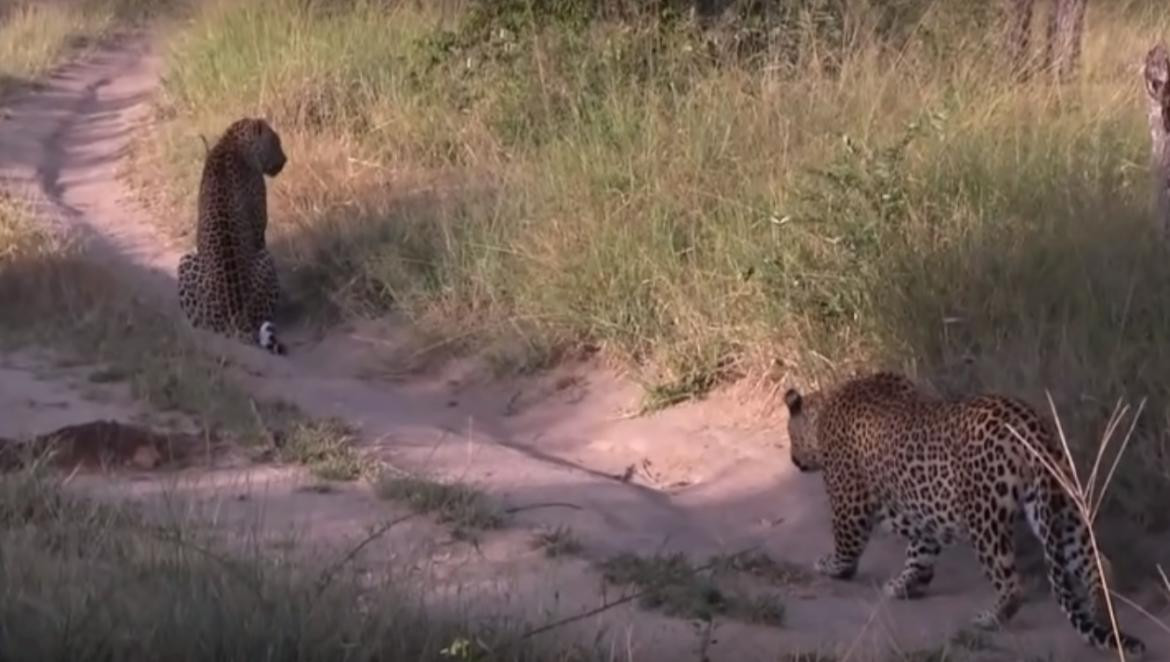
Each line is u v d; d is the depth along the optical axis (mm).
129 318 15211
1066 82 17203
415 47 21359
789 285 12844
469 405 13930
